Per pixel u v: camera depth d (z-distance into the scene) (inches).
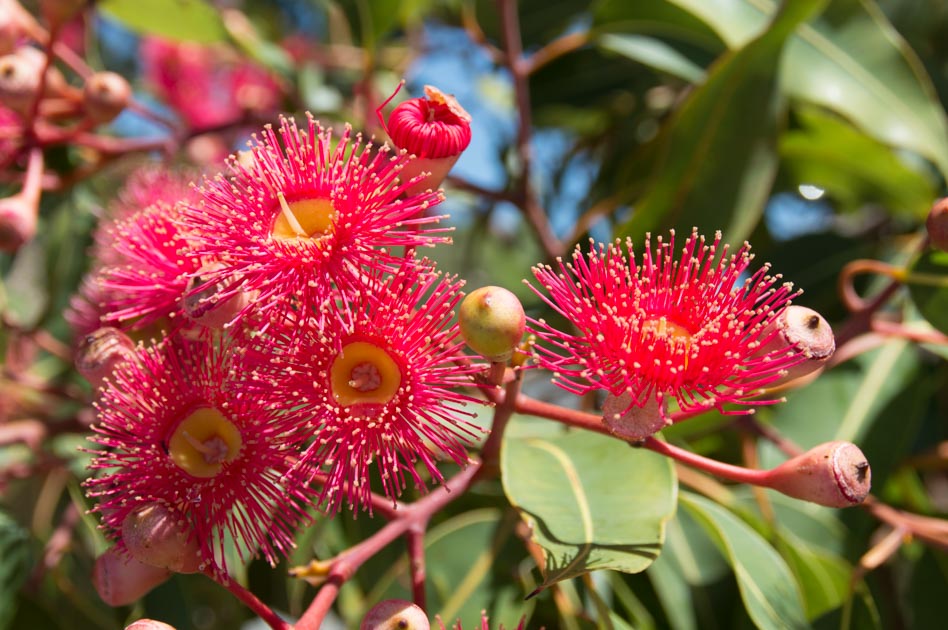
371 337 9.7
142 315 10.4
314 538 12.0
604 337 9.5
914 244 13.6
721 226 12.0
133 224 10.7
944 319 11.3
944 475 15.4
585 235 13.1
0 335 14.4
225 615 13.6
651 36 13.9
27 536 12.4
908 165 13.6
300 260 9.6
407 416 9.6
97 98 12.8
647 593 12.1
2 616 12.2
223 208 9.8
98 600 14.4
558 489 10.3
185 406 9.8
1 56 12.9
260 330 9.4
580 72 15.4
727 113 12.0
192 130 13.7
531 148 13.6
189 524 9.4
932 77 14.7
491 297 9.2
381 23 13.7
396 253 11.4
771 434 12.0
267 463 9.6
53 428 13.5
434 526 12.4
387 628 9.0
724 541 10.7
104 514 9.9
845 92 13.1
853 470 9.4
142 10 14.4
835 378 12.8
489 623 11.4
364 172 9.8
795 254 14.0
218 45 14.9
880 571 12.9
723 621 12.0
